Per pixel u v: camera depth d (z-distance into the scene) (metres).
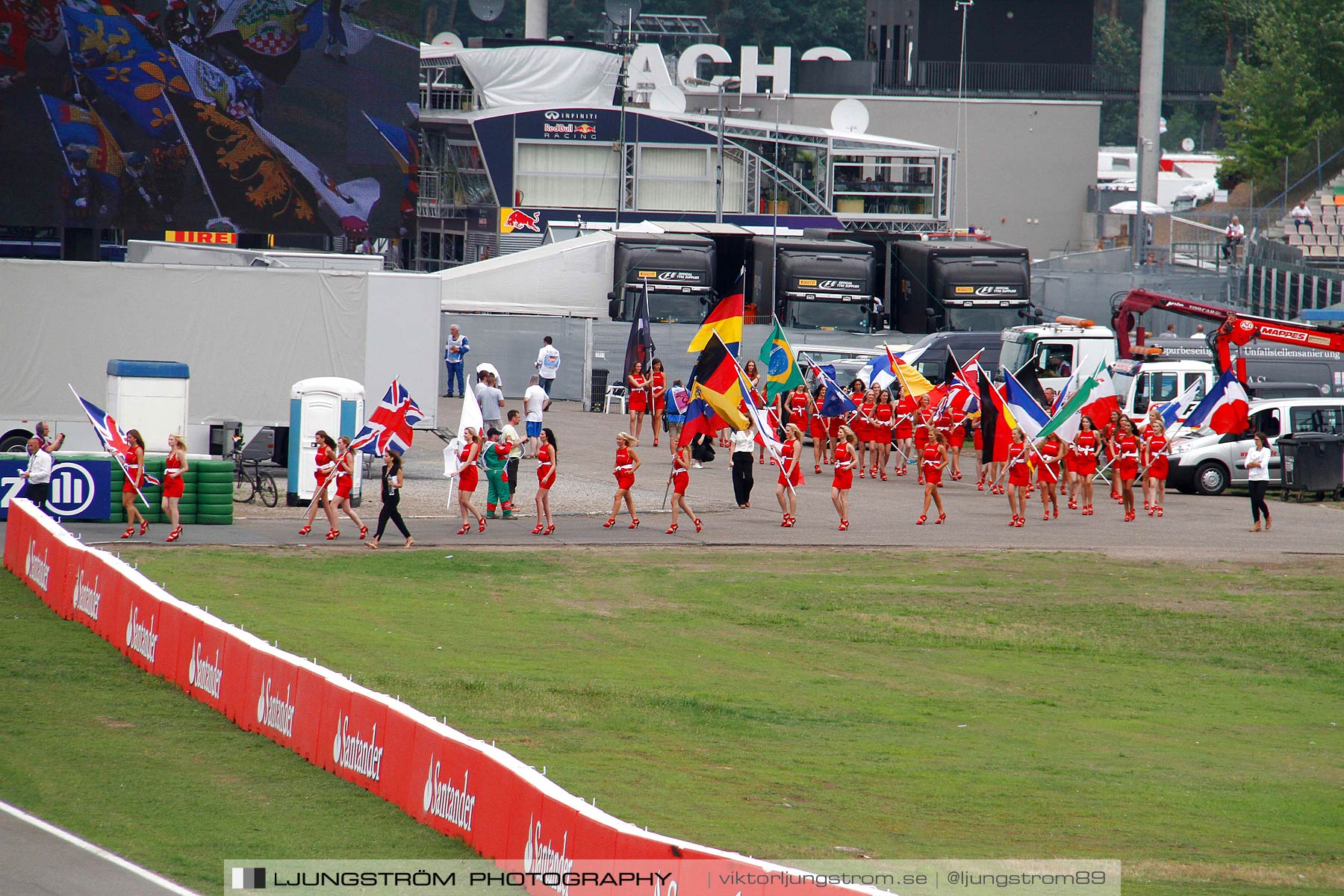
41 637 68.81
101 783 47.66
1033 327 163.00
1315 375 151.50
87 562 71.62
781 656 71.56
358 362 122.50
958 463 141.75
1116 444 117.88
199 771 49.53
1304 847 44.75
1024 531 108.50
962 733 58.59
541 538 100.56
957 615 81.50
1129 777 52.72
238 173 150.62
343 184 155.50
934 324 187.00
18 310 114.62
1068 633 78.31
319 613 74.38
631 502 105.25
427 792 44.56
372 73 155.62
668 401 140.25
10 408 115.19
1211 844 44.41
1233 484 132.25
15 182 142.62
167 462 93.56
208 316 118.94
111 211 146.25
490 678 62.72
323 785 48.38
